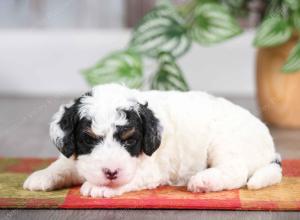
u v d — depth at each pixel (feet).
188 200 6.74
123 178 6.62
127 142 6.73
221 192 7.07
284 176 7.89
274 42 10.80
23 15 17.11
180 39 11.06
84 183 7.06
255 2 12.82
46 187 7.12
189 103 7.67
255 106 14.25
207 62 16.70
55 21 17.28
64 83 16.84
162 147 7.38
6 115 13.53
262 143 7.51
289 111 12.13
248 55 16.62
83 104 6.85
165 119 7.41
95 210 6.56
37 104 14.88
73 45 16.67
